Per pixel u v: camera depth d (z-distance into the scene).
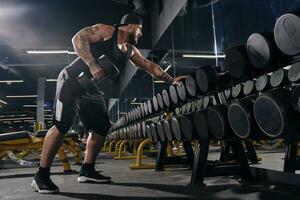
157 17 5.54
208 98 1.74
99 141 1.97
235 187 1.63
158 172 2.42
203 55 4.84
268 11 3.44
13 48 5.47
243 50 1.38
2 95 10.45
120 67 1.91
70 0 5.46
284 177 1.71
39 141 2.81
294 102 1.10
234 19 4.13
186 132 1.83
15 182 2.15
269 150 4.71
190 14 4.88
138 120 3.33
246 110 1.28
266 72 1.36
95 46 1.80
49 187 1.64
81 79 1.72
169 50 5.45
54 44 5.36
